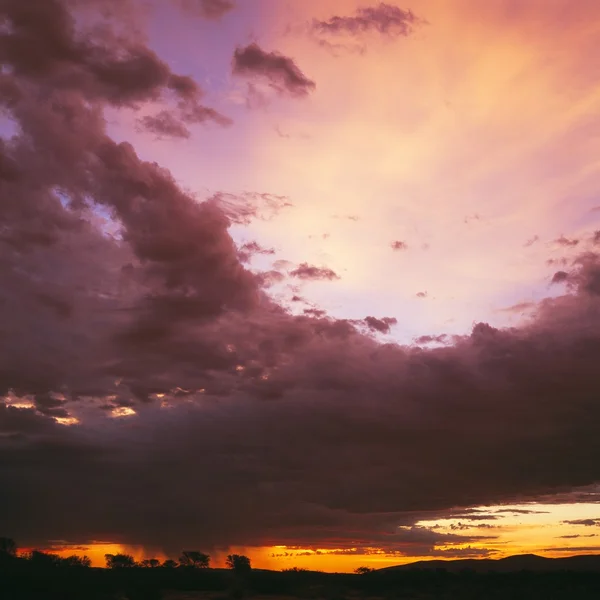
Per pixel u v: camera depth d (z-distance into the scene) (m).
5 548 54.78
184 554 68.06
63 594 41.50
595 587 57.25
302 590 57.06
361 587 60.66
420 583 62.69
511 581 63.38
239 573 61.81
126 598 44.69
